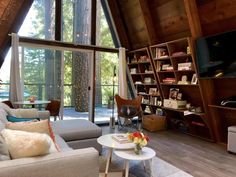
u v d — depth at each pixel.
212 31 3.93
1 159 1.46
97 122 5.74
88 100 5.79
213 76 3.79
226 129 4.19
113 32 6.14
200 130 4.75
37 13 4.98
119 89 5.91
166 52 4.92
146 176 2.74
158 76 5.18
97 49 5.68
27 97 5.01
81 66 5.73
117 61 6.13
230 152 3.64
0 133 1.73
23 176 1.42
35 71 5.08
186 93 4.87
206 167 3.05
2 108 2.94
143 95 5.98
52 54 5.27
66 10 5.41
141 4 4.77
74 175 1.61
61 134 2.99
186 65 4.39
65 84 5.51
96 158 1.70
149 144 4.10
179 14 4.34
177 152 3.67
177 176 2.74
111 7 5.74
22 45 4.77
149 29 5.02
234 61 3.46
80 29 5.59
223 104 3.84
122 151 2.50
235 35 3.38
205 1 3.74
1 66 4.66
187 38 4.09
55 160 1.54
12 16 4.36
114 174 2.75
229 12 3.51
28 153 1.53
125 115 5.04
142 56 5.77
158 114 5.56
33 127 2.01
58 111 4.85
